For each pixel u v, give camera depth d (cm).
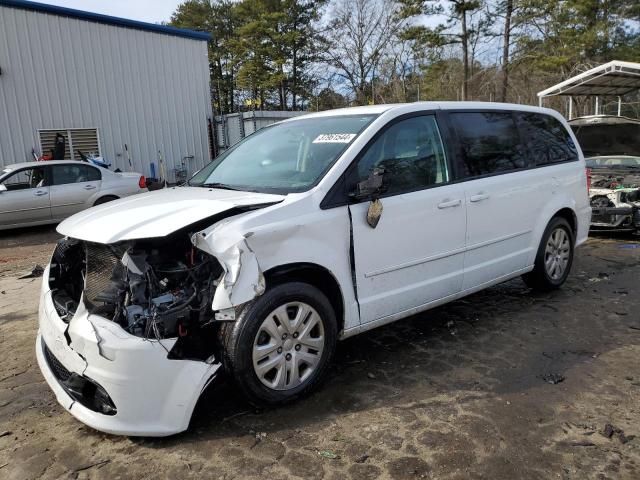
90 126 1659
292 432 305
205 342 311
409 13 2988
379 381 366
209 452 287
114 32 1686
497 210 459
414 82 3866
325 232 337
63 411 336
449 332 455
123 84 1717
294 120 456
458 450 285
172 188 419
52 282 355
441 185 414
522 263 502
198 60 1894
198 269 307
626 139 1076
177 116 1856
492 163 465
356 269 356
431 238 403
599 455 280
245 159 431
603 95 1708
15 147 1530
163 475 270
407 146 399
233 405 335
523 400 338
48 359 337
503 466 272
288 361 326
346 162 358
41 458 287
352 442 294
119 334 278
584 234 584
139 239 294
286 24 4266
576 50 2812
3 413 335
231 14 4897
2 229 1059
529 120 522
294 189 348
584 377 368
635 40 3069
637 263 682
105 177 1176
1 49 1482
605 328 459
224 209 311
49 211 1098
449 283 424
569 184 548
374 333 455
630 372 375
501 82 3209
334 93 4538
